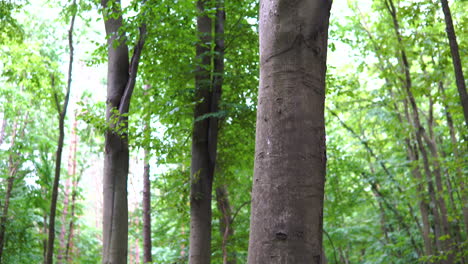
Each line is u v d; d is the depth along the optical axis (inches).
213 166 335.0
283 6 98.7
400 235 755.4
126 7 296.5
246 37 398.3
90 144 704.4
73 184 818.8
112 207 277.0
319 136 95.2
